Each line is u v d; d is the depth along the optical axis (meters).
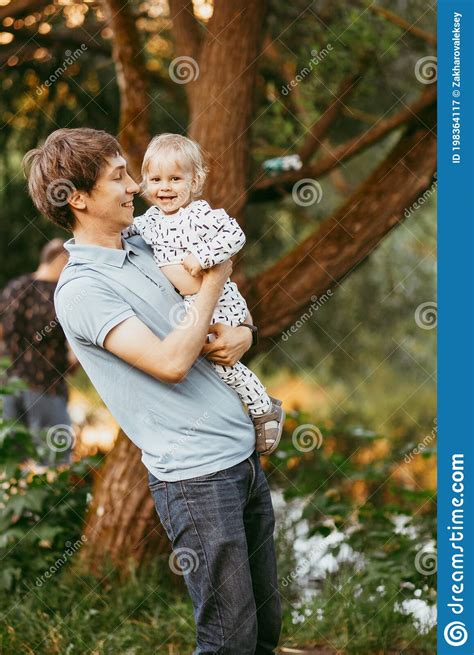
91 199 2.94
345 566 5.20
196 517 2.88
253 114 5.20
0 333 6.68
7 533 4.92
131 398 2.91
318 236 5.39
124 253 2.97
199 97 5.17
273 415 3.22
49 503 5.16
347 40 6.24
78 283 2.87
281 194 5.91
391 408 10.94
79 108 7.92
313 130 6.44
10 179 8.37
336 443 7.70
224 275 2.93
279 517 5.95
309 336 11.15
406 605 4.83
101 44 7.41
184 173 3.28
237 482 2.94
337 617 4.65
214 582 2.88
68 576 4.99
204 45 5.18
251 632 2.91
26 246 8.66
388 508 5.45
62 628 4.49
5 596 4.80
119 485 5.12
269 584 3.13
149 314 2.91
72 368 6.80
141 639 4.48
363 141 5.67
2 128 7.95
